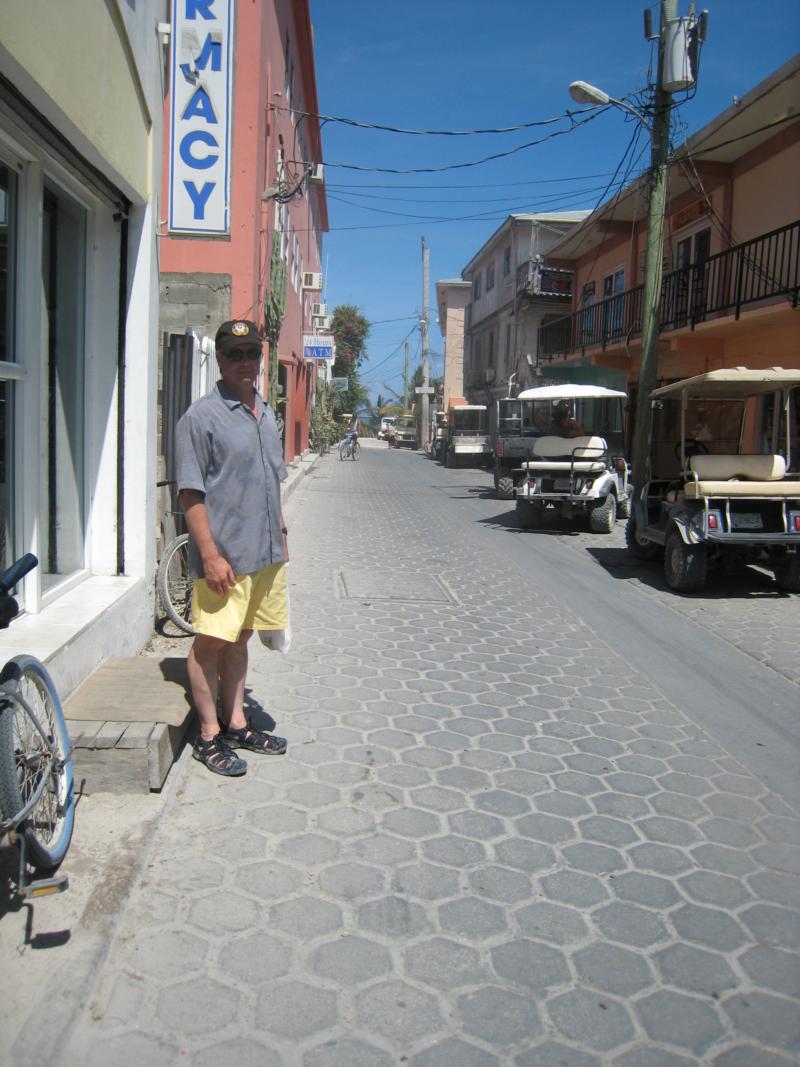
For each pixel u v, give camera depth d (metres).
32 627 4.31
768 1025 2.58
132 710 3.97
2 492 4.30
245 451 3.87
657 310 13.85
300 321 26.17
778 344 14.32
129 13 4.86
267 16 13.93
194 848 3.39
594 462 13.60
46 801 3.10
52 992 2.51
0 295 4.21
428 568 10.01
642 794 4.12
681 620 7.86
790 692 5.82
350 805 3.83
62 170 4.49
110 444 5.49
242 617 3.96
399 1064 2.36
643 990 2.71
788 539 8.55
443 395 53.19
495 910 3.10
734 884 3.35
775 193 14.81
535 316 30.45
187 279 10.33
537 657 6.41
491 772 4.27
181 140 8.54
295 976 2.68
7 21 3.25
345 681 5.58
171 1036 2.41
